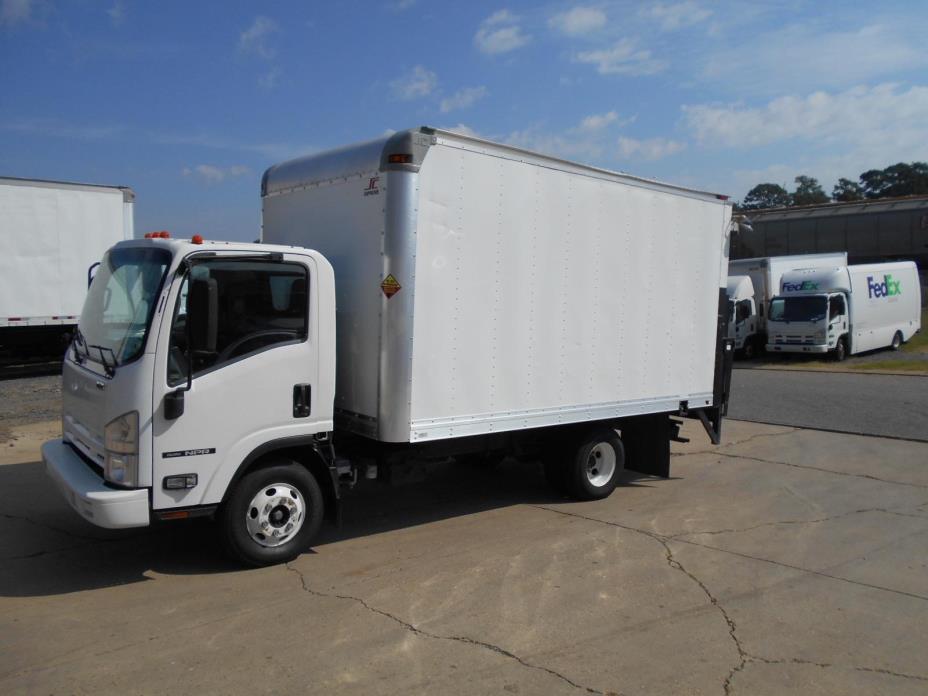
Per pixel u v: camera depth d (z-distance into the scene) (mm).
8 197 15305
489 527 6855
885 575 5695
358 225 5918
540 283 6715
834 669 4164
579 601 5074
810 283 25812
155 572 5492
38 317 15859
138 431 4871
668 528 6895
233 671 3998
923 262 36594
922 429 12367
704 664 4195
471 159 6074
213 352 5070
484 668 4086
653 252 7844
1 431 10656
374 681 3922
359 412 5930
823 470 9523
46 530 6449
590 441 7711
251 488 5414
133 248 5555
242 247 5250
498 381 6438
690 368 8438
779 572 5730
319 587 5238
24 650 4215
